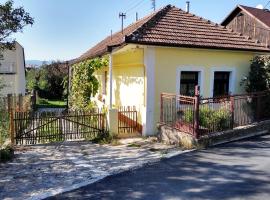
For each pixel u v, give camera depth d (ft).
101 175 26.81
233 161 29.40
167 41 43.24
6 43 39.99
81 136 44.88
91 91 70.59
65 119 44.14
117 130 44.98
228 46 47.42
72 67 92.27
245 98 39.88
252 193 21.99
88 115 44.98
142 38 42.16
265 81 46.50
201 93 47.67
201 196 21.76
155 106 44.47
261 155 31.07
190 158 30.89
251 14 89.76
